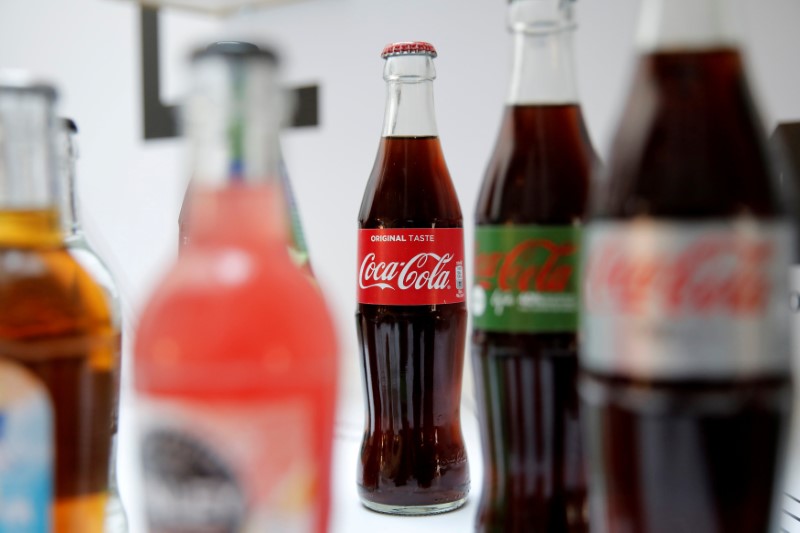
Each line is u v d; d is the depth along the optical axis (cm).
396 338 59
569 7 48
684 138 39
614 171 40
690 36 40
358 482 60
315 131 106
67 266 46
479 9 91
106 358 47
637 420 38
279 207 38
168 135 124
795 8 77
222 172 37
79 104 135
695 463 38
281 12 108
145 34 125
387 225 59
